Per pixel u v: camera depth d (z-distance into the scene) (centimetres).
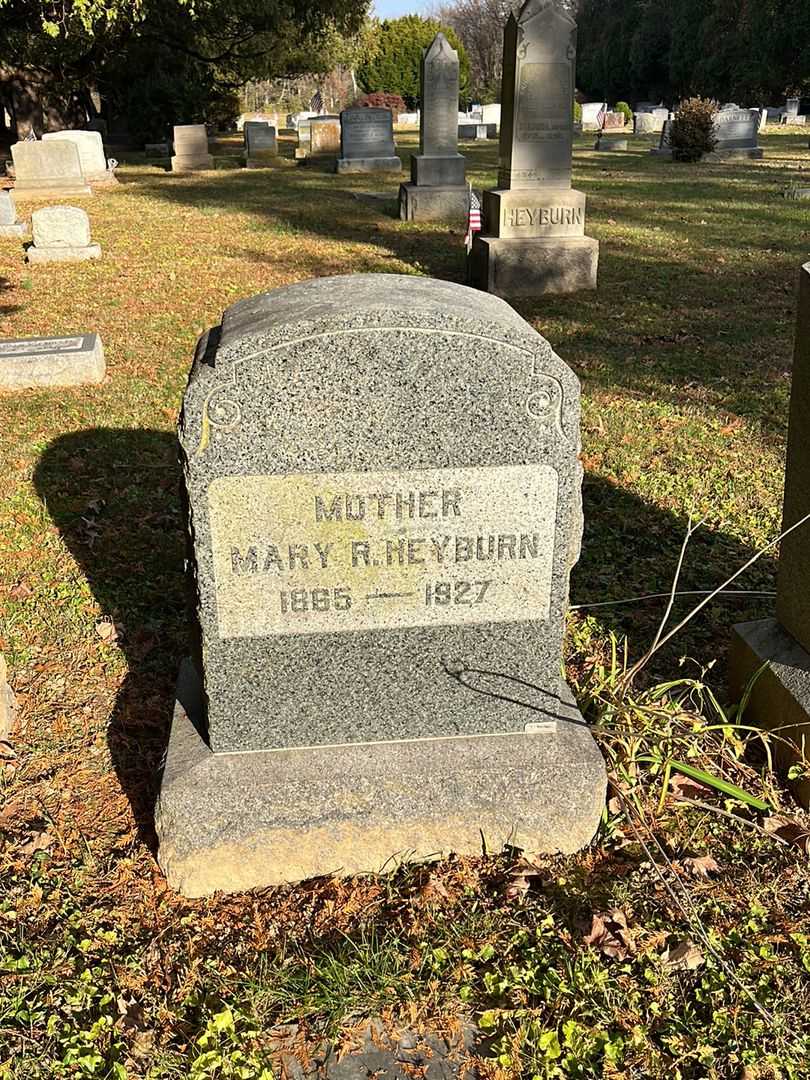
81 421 335
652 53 2539
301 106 3422
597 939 134
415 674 145
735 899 141
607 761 159
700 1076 117
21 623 212
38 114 1455
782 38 1938
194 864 142
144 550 246
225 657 140
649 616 212
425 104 761
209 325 468
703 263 592
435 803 144
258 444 130
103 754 172
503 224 518
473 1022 124
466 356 130
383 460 133
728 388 354
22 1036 120
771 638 170
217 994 126
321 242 681
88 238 634
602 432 314
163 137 1619
